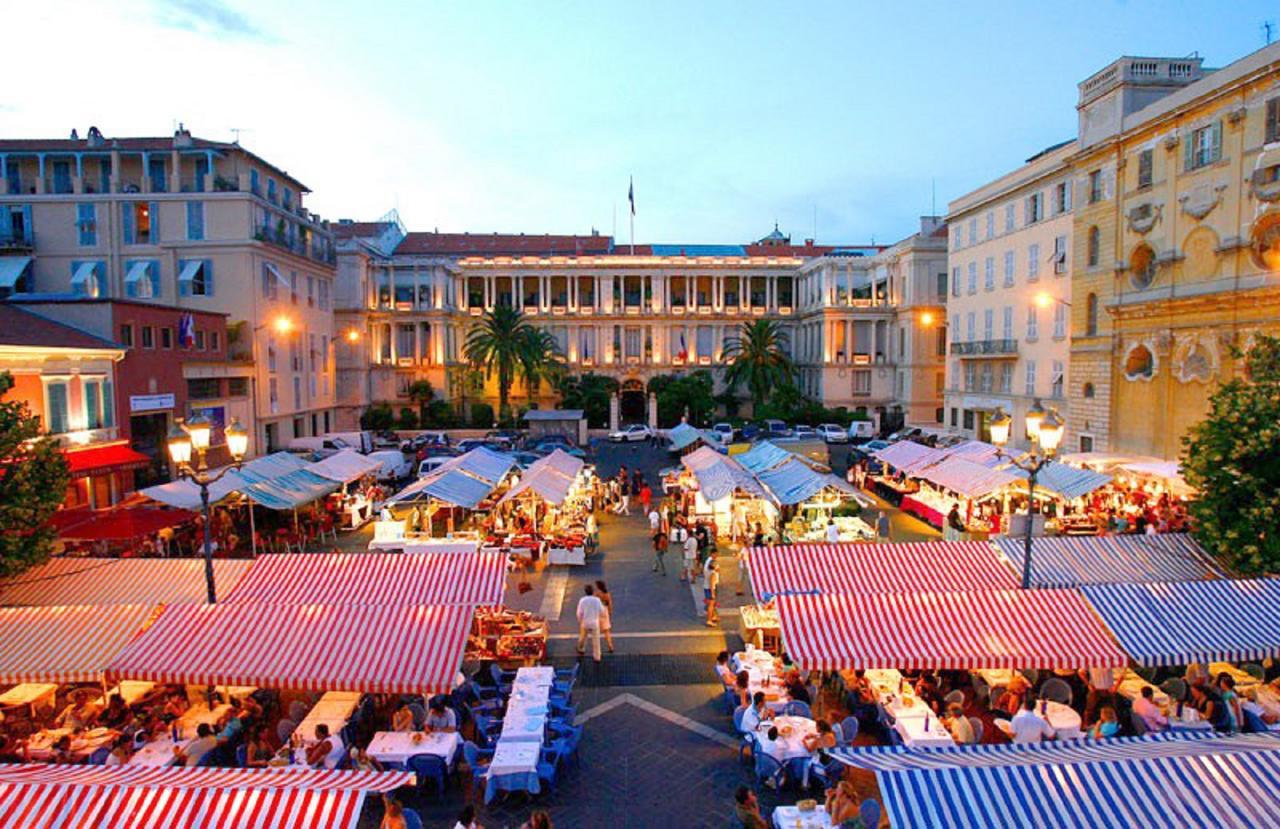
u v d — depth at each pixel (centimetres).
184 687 1678
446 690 1377
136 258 4662
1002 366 5144
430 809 1337
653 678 1867
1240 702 1466
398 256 8538
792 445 4312
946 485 3119
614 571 2766
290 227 5284
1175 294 3541
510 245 9262
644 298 8594
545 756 1405
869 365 7550
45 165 4791
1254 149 3108
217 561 1917
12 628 1520
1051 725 1432
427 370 7544
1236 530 1869
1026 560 1652
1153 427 3691
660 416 7594
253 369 4606
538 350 7056
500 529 3069
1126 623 1512
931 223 7212
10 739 1495
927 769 963
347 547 3081
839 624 1505
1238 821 879
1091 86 4147
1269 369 2077
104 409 3141
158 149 4681
